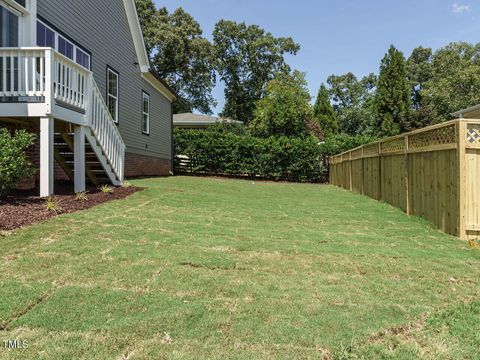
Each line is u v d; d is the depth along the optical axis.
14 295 2.72
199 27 34.06
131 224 5.05
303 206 8.05
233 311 2.58
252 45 39.22
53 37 8.33
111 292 2.83
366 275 3.47
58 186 8.19
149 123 15.31
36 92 5.98
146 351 2.07
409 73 39.50
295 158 17.62
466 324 2.50
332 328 2.38
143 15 31.28
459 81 24.03
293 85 25.34
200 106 38.34
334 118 36.66
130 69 13.20
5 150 5.23
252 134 24.77
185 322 2.41
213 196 8.71
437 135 5.88
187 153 18.53
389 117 27.95
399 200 7.71
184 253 3.89
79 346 2.10
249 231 5.14
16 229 4.38
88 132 7.57
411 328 2.44
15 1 6.81
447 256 4.20
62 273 3.19
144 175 14.67
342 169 13.98
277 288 3.04
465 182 5.12
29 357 1.99
